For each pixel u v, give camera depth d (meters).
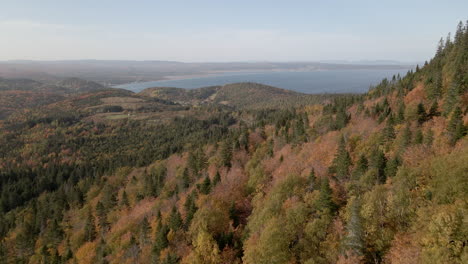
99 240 109.44
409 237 49.00
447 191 50.62
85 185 181.38
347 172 82.69
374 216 54.53
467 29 139.88
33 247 121.00
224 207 89.12
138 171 190.38
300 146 123.44
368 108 138.38
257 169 106.38
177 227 85.44
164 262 69.94
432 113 95.88
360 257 49.00
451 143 71.06
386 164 73.25
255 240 65.19
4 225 148.88
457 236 41.16
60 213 145.88
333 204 65.75
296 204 69.50
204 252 69.50
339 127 128.50
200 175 135.38
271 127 186.62
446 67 119.81
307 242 58.69
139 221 108.94
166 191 133.38
